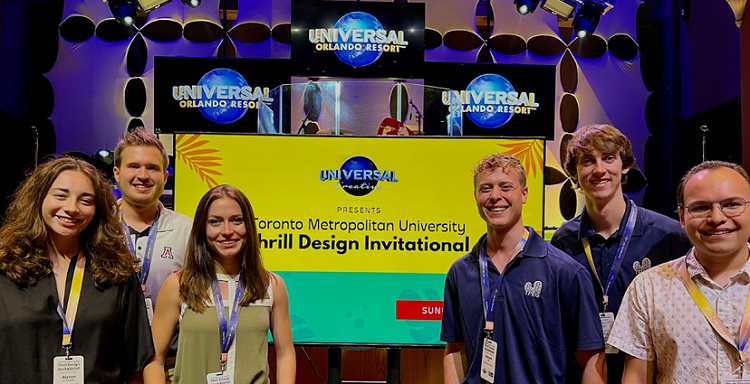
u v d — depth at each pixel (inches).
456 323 84.9
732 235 62.3
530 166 106.6
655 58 211.2
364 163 106.3
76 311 65.7
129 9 176.4
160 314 79.2
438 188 106.5
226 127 181.6
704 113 190.7
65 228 65.0
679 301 66.3
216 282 79.6
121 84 201.2
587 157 88.9
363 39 164.1
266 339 80.5
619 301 88.5
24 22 194.1
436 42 211.2
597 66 211.5
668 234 88.7
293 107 154.7
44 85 197.6
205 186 105.5
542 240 80.7
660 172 208.2
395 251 106.3
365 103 160.1
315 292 105.7
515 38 211.8
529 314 76.9
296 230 105.8
